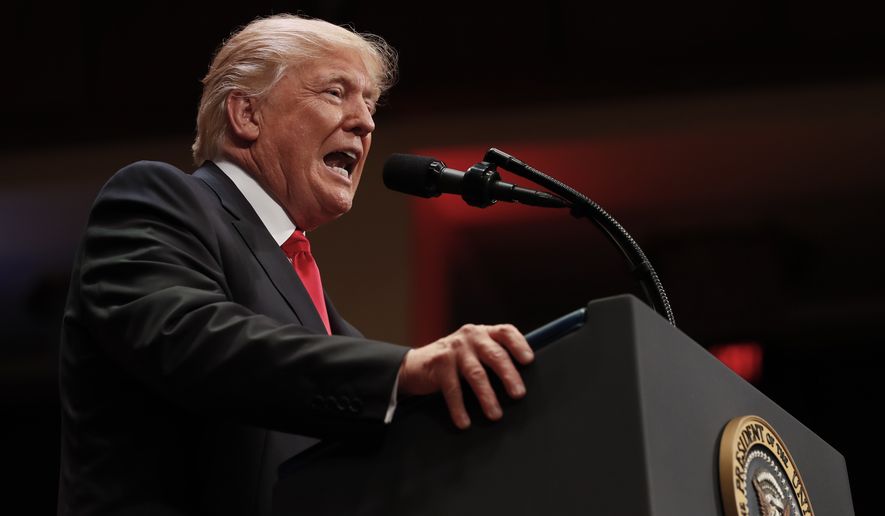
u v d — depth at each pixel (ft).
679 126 71.00
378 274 71.61
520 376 13.08
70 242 83.05
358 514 13.53
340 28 22.67
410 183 19.39
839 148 72.84
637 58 72.02
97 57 76.02
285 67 21.70
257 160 21.44
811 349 87.86
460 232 84.43
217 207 18.54
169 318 14.67
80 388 16.60
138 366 14.74
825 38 70.18
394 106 73.97
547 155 73.15
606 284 91.09
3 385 93.81
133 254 16.05
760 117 70.18
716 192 79.05
